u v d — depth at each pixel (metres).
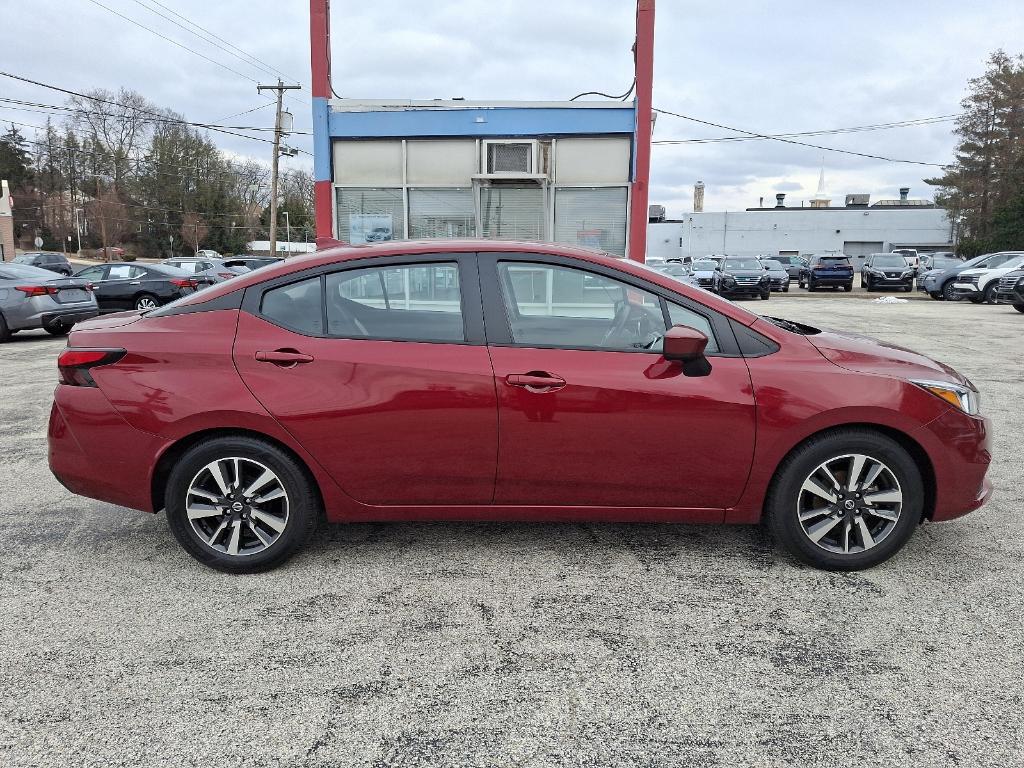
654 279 3.26
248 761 2.08
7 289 11.42
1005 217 39.03
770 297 25.92
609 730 2.22
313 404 3.12
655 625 2.84
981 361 9.30
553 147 10.17
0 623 2.86
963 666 2.55
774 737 2.19
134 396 3.16
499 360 3.14
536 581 3.23
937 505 3.23
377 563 3.41
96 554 3.52
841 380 3.12
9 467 4.93
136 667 2.56
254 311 3.25
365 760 2.09
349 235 10.56
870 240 57.25
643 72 9.88
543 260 3.27
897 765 2.06
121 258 72.06
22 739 2.18
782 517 3.24
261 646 2.70
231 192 82.88
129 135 73.50
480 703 2.36
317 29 10.06
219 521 3.27
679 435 3.13
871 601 3.03
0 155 76.94
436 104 10.14
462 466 3.18
